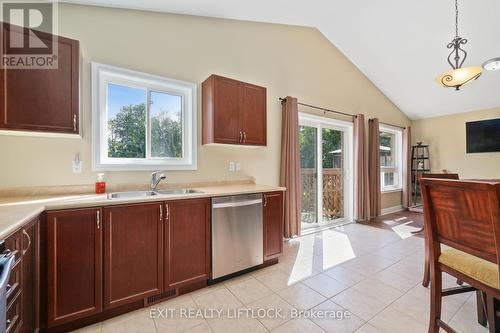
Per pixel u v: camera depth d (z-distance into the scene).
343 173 4.53
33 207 1.39
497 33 3.11
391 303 1.83
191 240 1.97
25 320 1.23
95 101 2.11
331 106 4.12
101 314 1.64
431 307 1.38
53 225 1.46
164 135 2.54
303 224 3.88
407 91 4.86
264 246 2.43
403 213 5.21
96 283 1.58
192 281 1.98
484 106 4.82
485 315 1.54
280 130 3.44
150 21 2.41
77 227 1.53
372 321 1.62
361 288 2.05
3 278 0.77
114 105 2.28
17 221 1.11
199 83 2.69
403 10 3.10
